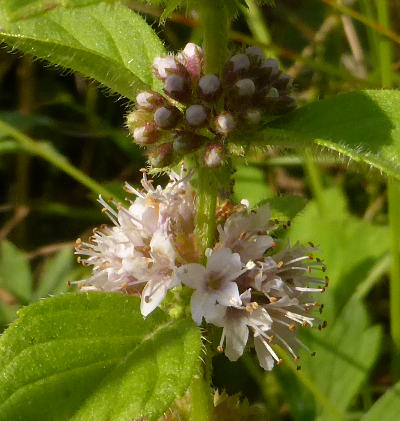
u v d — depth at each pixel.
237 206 0.08
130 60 0.09
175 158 0.08
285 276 0.09
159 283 0.08
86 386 0.07
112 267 0.08
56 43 0.08
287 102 0.08
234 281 0.08
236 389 0.13
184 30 0.16
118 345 0.08
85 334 0.08
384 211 0.15
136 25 0.09
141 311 0.08
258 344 0.08
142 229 0.08
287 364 0.12
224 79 0.08
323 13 0.18
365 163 0.07
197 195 0.08
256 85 0.08
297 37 0.18
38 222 0.16
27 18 0.06
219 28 0.08
